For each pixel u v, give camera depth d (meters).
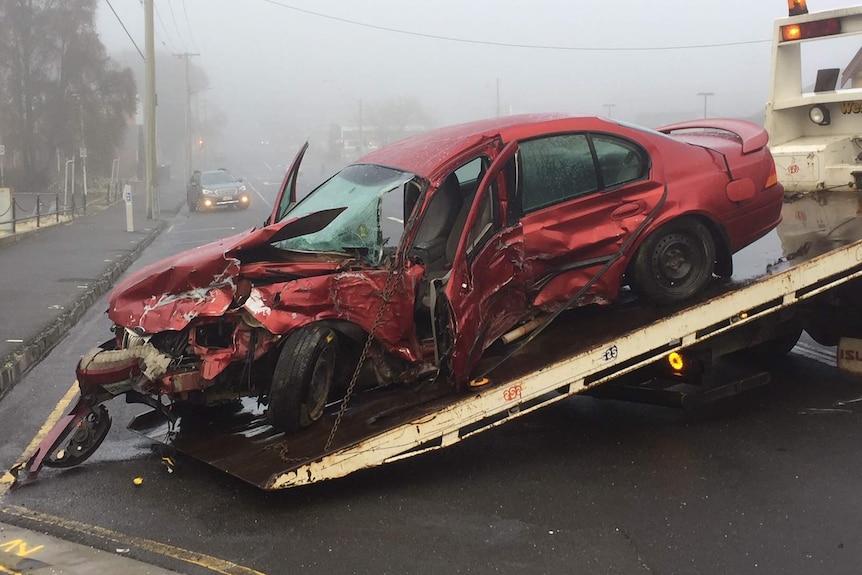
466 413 4.93
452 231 5.48
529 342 5.63
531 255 5.43
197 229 24.92
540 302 5.53
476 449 5.57
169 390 4.92
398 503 4.73
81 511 4.65
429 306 5.41
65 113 41.81
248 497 4.83
